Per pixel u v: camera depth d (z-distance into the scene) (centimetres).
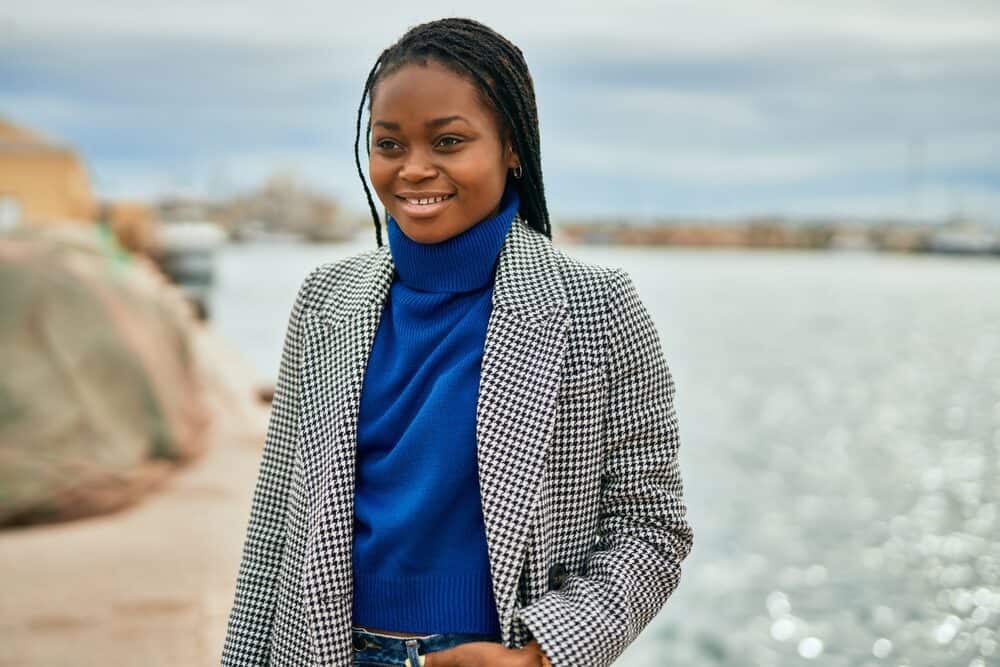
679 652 495
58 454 584
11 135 2645
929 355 2241
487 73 172
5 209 2662
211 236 1705
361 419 175
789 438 1173
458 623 164
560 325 170
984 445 1136
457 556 166
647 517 172
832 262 9275
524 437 165
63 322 638
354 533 172
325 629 167
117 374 645
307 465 175
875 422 1314
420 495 165
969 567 640
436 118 168
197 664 377
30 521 555
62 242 682
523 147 178
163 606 436
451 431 167
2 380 597
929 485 911
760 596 577
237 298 2783
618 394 171
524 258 175
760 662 480
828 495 867
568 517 170
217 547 525
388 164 172
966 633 527
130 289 713
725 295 4400
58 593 451
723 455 1059
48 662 375
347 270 191
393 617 166
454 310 175
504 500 163
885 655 499
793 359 2116
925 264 8900
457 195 171
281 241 8638
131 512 585
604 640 160
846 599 577
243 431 779
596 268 176
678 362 2044
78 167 2702
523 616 160
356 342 178
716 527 743
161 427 655
